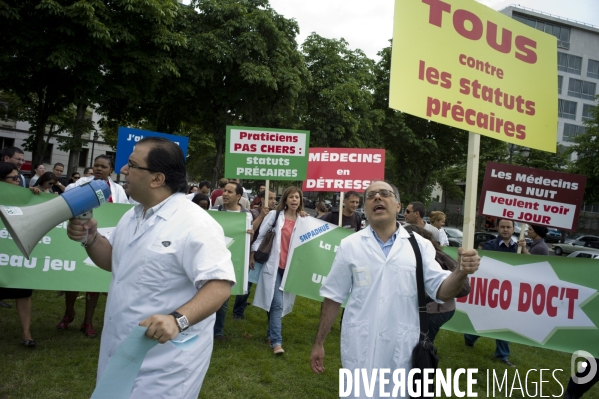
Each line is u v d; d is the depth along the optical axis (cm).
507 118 306
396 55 267
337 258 274
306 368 483
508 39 311
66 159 3641
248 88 2212
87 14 1444
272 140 650
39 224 191
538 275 520
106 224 507
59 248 483
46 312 588
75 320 567
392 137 3116
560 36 5981
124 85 1697
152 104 2247
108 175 544
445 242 774
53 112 1836
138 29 1662
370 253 260
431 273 255
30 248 188
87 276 489
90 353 464
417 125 3195
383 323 249
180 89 2112
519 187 629
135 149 208
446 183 4916
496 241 653
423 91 274
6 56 1508
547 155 3403
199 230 198
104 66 1677
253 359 495
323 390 432
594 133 2664
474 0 297
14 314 572
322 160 753
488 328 534
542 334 513
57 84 1719
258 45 2105
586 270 503
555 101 330
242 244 535
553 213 627
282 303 539
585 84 6094
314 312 730
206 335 213
